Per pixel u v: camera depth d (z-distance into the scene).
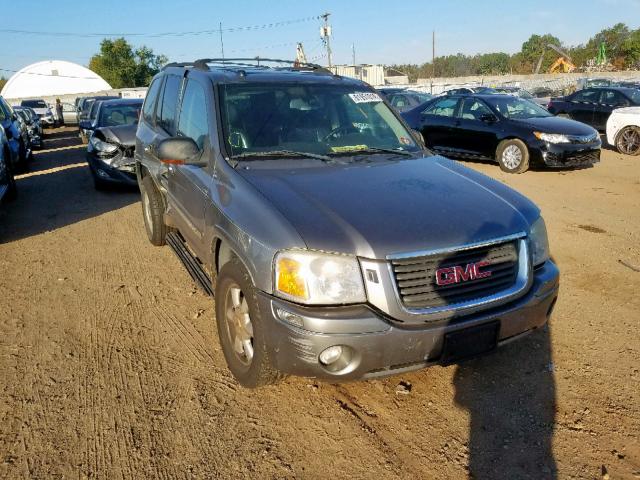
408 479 2.57
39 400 3.16
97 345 3.81
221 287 3.22
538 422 2.97
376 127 4.21
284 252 2.66
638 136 12.91
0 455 2.71
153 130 5.36
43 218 7.43
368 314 2.59
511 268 2.93
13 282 4.98
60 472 2.61
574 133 10.10
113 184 9.14
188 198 4.02
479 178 3.59
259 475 2.60
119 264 5.46
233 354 3.24
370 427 2.94
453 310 2.69
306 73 4.52
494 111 10.88
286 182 3.20
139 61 71.19
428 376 3.40
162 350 3.74
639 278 4.98
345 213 2.84
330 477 2.59
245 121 3.78
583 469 2.63
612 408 3.09
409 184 3.29
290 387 3.29
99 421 2.98
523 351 3.70
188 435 2.87
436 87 35.38
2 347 3.77
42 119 29.75
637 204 7.90
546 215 7.28
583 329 4.01
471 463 2.67
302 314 2.59
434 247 2.68
